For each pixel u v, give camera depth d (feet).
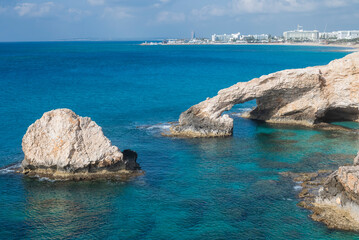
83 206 99.86
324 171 122.42
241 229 88.63
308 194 105.19
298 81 172.86
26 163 120.47
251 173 122.31
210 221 92.22
